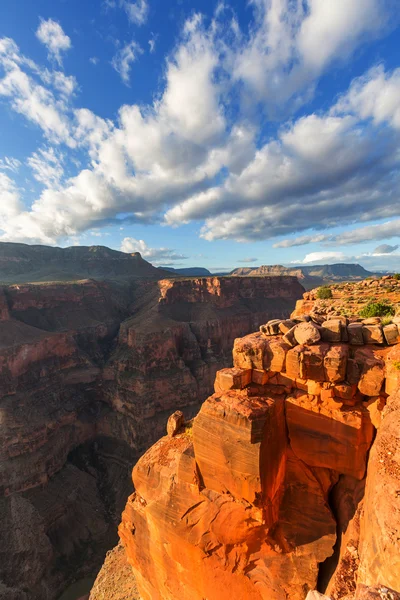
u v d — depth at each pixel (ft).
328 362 35.91
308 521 36.78
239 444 34.24
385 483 23.22
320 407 36.65
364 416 34.83
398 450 24.00
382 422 28.68
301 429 38.01
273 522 36.88
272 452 35.76
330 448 36.58
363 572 23.06
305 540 36.06
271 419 35.63
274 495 36.91
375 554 21.20
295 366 37.65
